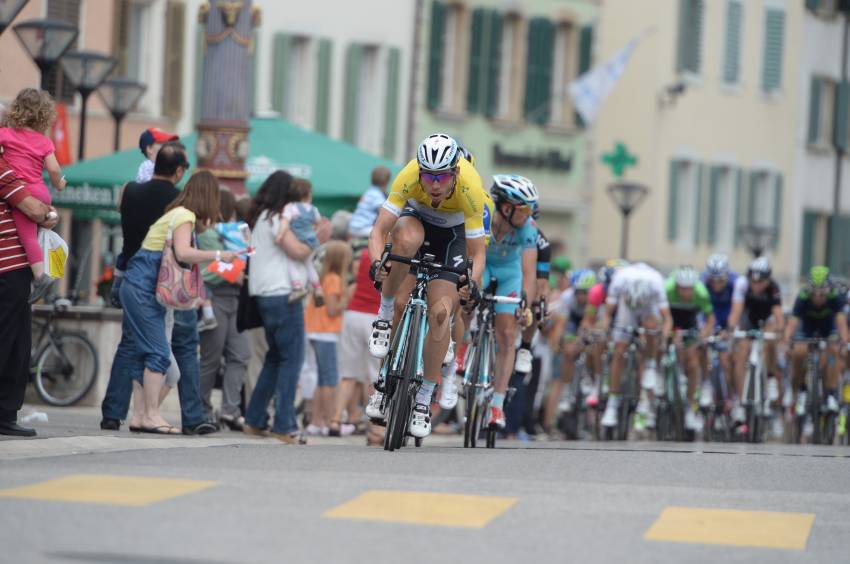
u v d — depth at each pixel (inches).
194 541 772.0
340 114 3757.4
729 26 4869.6
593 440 2226.9
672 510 932.0
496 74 4192.9
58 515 821.9
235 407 1579.7
